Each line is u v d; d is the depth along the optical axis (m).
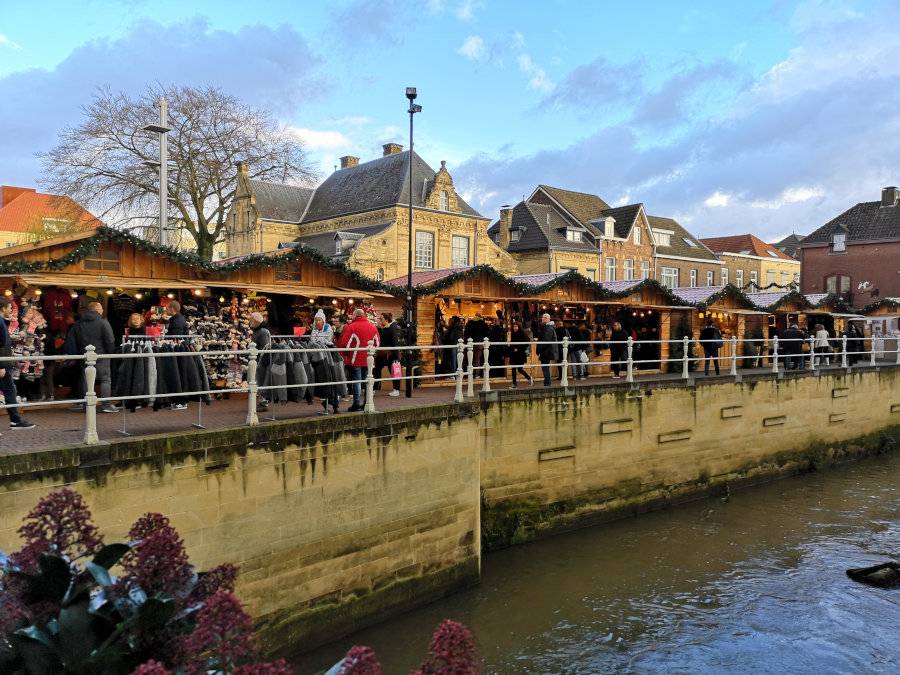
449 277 17.39
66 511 3.77
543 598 11.71
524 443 14.55
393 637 9.97
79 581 3.57
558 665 9.62
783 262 66.31
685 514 16.94
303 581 9.34
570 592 12.00
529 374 18.55
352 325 11.17
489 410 13.94
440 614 10.84
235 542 8.62
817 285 49.56
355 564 9.97
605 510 16.11
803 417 21.59
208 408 11.45
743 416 19.61
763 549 14.36
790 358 25.16
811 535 15.31
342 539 9.80
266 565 8.94
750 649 10.20
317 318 13.59
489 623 10.70
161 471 7.96
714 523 16.17
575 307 21.28
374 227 38.56
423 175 40.19
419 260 38.59
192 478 8.23
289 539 9.18
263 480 8.89
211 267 13.78
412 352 16.11
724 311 25.09
